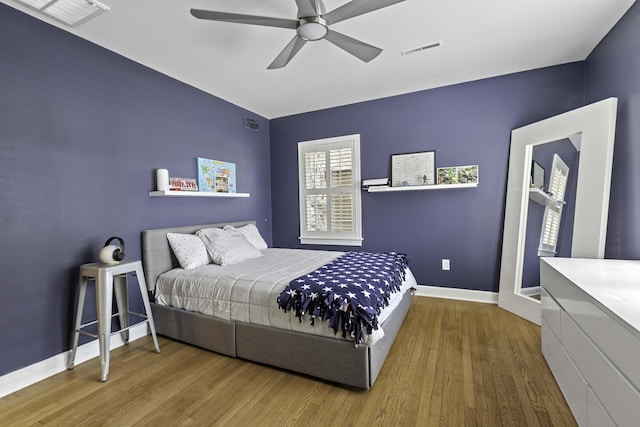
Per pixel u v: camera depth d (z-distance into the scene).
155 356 2.29
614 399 1.13
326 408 1.67
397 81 3.23
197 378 1.99
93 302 2.30
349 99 3.75
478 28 2.27
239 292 2.22
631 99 2.06
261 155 4.34
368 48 2.00
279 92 3.48
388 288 2.16
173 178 2.99
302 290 1.96
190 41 2.35
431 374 1.95
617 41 2.22
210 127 3.46
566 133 2.50
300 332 1.98
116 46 2.40
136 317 2.63
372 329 1.77
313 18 1.66
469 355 2.18
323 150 4.13
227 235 3.11
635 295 1.30
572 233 2.43
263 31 2.23
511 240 3.07
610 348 1.15
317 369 1.91
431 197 3.54
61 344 2.11
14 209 1.90
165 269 2.77
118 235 2.50
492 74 3.12
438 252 3.54
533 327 2.65
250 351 2.15
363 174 3.87
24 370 1.92
